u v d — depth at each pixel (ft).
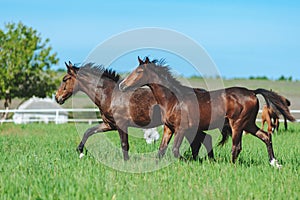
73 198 27.14
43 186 29.71
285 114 43.60
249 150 51.08
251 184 31.45
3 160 41.47
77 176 32.37
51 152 47.19
